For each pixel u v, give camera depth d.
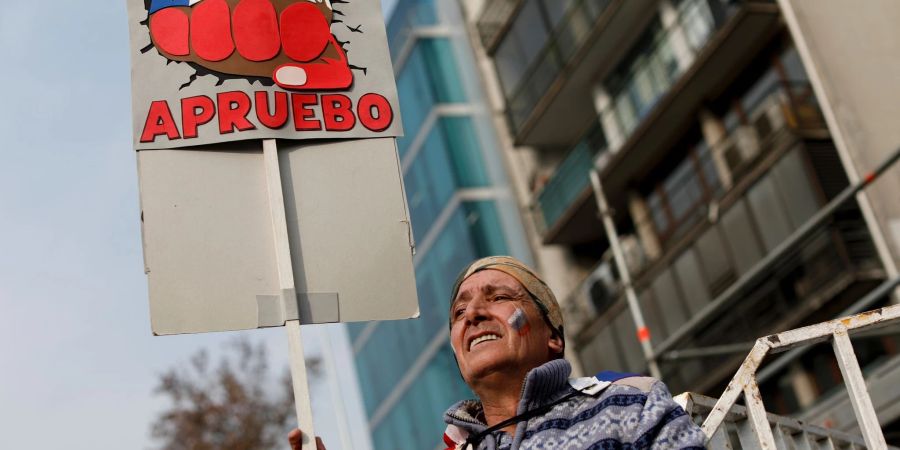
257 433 19.95
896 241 13.62
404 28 22.02
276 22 3.91
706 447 3.05
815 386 15.02
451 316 3.49
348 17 3.99
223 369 20.34
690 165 17.55
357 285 3.70
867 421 3.50
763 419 3.46
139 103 3.77
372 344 22.31
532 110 19.86
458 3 21.75
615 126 18.70
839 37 14.60
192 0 3.88
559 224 19.28
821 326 3.61
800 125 15.23
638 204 18.55
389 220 3.79
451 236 20.34
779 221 15.33
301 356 3.51
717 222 16.33
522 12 19.91
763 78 16.28
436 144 20.75
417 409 20.80
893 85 13.87
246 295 3.61
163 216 3.67
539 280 3.49
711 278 16.42
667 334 17.00
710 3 16.55
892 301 14.13
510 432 3.24
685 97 17.19
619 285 18.27
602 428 3.04
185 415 19.88
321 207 3.77
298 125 3.82
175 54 3.82
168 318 3.55
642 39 18.22
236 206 3.72
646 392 3.15
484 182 20.30
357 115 3.88
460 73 21.17
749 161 16.14
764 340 3.54
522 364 3.32
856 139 14.17
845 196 10.82
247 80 3.83
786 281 15.30
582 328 18.73
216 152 3.78
